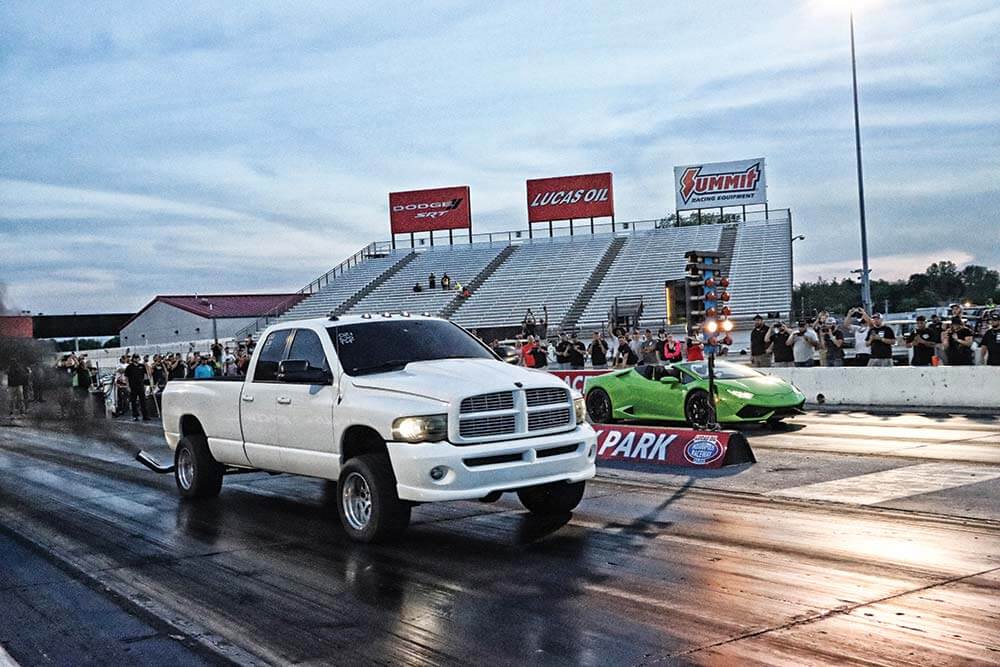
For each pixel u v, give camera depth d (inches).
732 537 303.0
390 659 200.8
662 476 439.5
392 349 343.0
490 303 2025.1
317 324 353.7
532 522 340.5
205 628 228.7
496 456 298.0
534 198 2298.2
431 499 289.7
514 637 211.5
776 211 2142.0
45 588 273.4
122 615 242.8
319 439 334.0
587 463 320.8
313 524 356.2
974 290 3909.9
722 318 497.7
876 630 205.5
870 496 366.9
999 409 727.1
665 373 673.0
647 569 266.7
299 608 241.9
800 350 904.9
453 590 252.7
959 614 215.2
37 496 457.1
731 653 194.5
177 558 306.2
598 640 206.7
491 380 307.3
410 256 2426.2
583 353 1090.7
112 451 677.9
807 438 573.6
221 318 2556.6
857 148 1428.4
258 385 369.4
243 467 394.0
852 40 1425.9
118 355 2261.3
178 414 427.5
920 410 754.8
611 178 2237.9
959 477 407.2
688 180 2172.7
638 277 1983.3
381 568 279.9
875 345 861.8
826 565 263.0
